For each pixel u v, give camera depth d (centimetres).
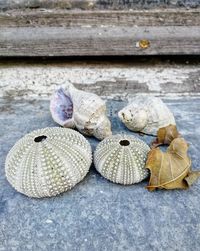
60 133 13
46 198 13
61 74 21
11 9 20
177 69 21
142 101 16
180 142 13
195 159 15
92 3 20
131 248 11
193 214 12
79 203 13
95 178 14
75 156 13
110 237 12
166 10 20
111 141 14
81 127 15
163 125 16
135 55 21
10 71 21
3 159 15
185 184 13
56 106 17
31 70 21
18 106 19
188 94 20
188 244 11
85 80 21
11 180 13
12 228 12
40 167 12
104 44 21
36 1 20
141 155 13
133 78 21
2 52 21
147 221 12
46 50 21
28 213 12
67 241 12
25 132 17
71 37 21
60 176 12
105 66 21
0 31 20
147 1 20
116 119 18
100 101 15
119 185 14
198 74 21
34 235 12
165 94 20
